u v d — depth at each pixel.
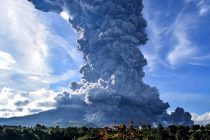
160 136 164.00
